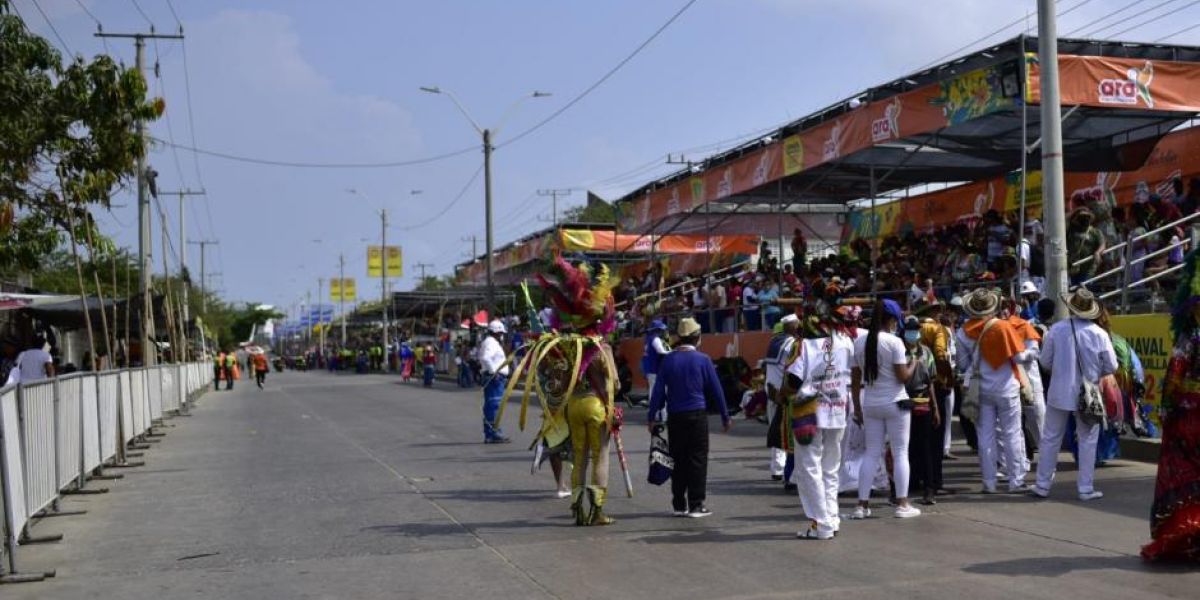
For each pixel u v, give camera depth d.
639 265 35.97
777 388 10.59
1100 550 7.52
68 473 11.00
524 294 10.53
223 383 57.00
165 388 24.16
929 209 22.95
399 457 14.73
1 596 7.00
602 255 36.31
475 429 19.06
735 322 24.44
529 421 20.73
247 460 15.05
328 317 124.06
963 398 10.43
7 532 7.57
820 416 8.10
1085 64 14.32
